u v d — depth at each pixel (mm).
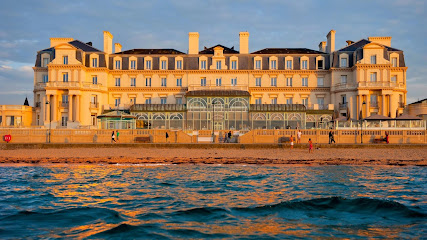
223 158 40125
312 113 72688
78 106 71250
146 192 22406
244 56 77562
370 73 71500
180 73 76938
